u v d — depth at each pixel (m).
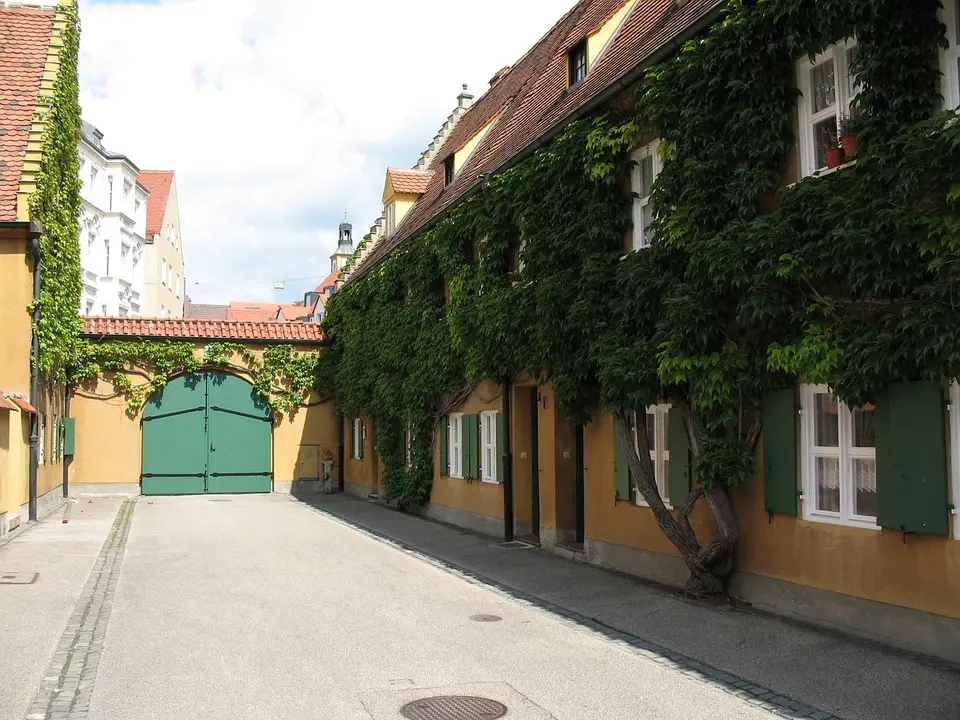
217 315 93.88
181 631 8.24
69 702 6.13
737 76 8.70
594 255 10.93
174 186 53.38
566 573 11.34
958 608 6.67
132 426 24.97
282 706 5.99
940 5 6.81
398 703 6.04
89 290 36.41
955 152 6.24
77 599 9.76
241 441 26.00
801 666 6.79
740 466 8.71
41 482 18.58
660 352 9.16
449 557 13.02
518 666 6.98
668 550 10.34
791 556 8.39
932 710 5.74
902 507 7.03
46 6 20.09
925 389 6.83
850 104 7.26
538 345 12.01
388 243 23.14
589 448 12.12
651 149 10.71
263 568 12.04
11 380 16.64
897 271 6.75
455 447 17.58
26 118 17.77
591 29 14.09
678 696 6.18
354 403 23.30
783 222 7.68
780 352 7.82
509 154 15.01
